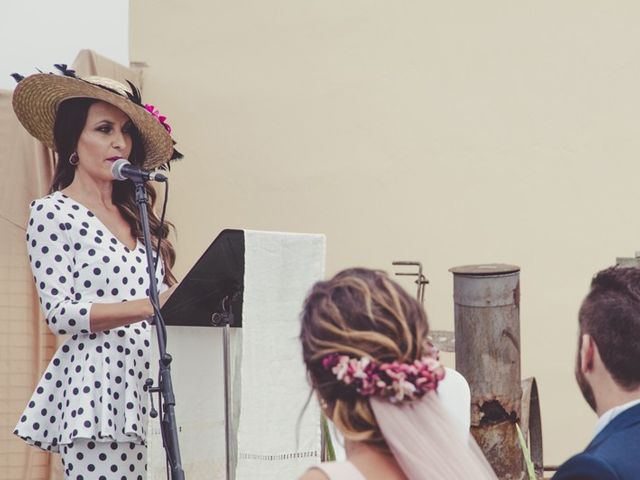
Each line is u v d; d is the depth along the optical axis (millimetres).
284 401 4160
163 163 4949
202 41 8344
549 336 7996
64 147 4664
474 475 2469
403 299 2508
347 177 8219
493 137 8062
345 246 8211
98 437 4324
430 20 8125
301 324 2564
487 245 8062
